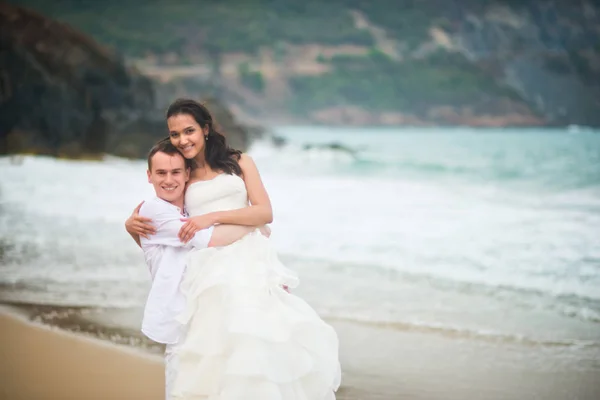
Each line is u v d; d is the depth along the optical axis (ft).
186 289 11.50
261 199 12.34
